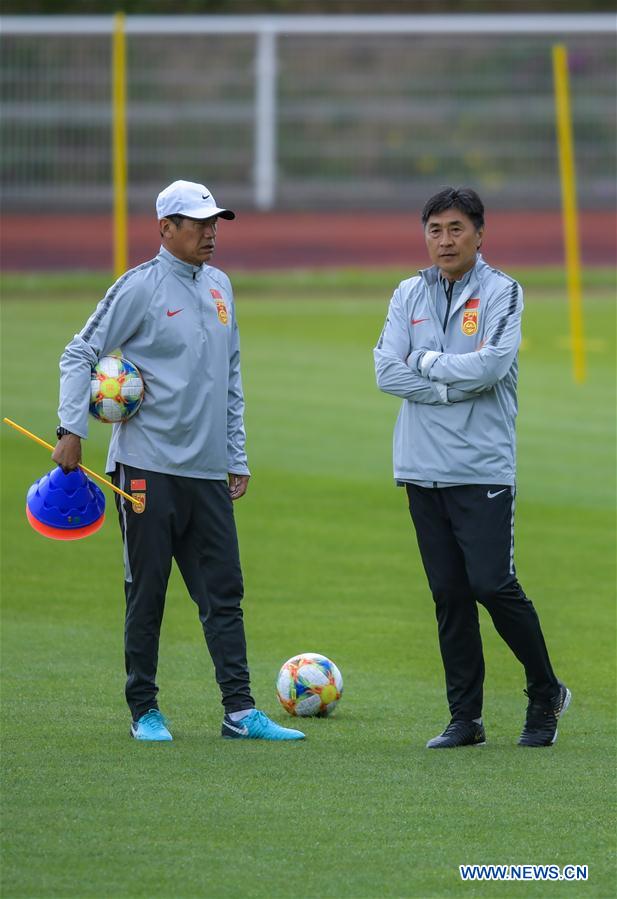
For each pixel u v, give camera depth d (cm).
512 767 2081
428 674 2755
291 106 11775
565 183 6506
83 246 11050
